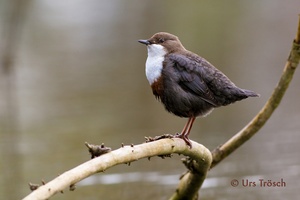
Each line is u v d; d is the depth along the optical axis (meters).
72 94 17.09
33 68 20.12
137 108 15.76
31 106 15.89
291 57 8.57
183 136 7.33
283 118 14.68
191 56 8.30
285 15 27.59
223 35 24.73
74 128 14.05
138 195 10.32
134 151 6.40
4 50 22.09
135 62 20.95
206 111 8.24
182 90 8.15
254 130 8.86
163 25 26.16
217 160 8.95
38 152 12.41
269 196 10.12
